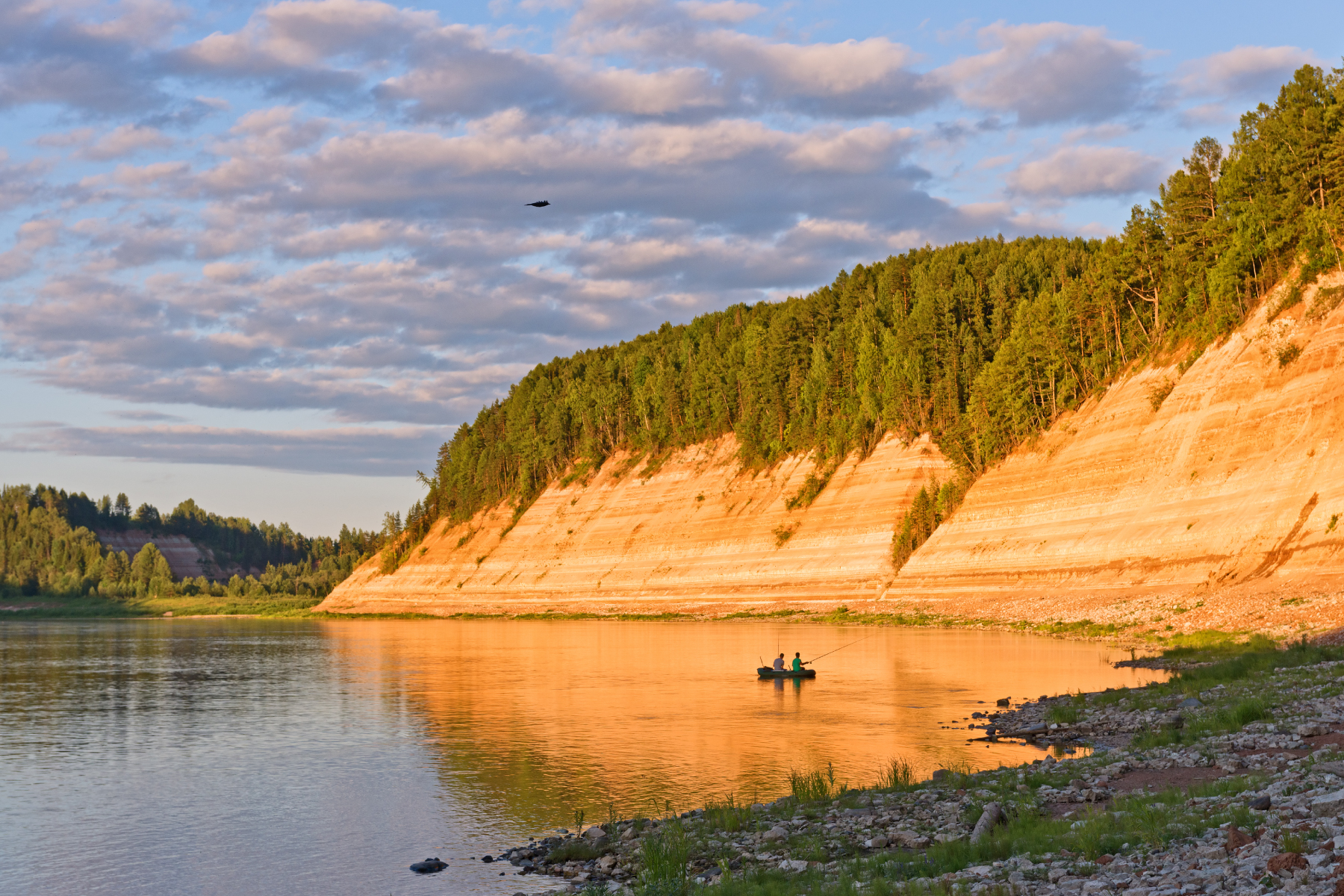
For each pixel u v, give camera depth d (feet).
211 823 93.56
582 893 62.13
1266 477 239.91
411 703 173.27
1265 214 288.51
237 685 214.48
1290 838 46.19
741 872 61.77
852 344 510.99
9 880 77.30
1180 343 314.76
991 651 214.28
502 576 582.35
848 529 413.39
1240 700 100.32
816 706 150.20
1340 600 178.91
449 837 84.48
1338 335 243.19
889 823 70.59
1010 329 458.50
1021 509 336.29
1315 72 329.11
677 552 489.67
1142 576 258.98
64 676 243.40
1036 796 72.08
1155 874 47.26
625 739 128.16
